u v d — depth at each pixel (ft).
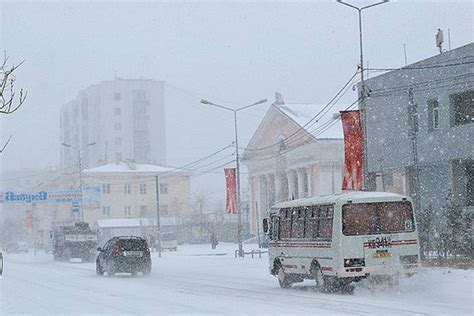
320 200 73.72
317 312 54.08
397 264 69.87
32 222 325.42
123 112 493.77
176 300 67.10
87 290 82.84
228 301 65.21
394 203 70.79
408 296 66.44
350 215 69.56
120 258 110.83
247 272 114.42
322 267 72.13
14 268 152.35
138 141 492.95
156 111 502.38
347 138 117.70
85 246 194.59
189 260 163.43
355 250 69.00
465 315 50.80
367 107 160.45
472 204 137.59
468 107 134.62
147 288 84.28
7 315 57.16
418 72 145.07
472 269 93.61
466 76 132.57
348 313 52.80
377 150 157.69
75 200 239.30
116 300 68.28
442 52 143.74
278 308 57.82
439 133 139.54
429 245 111.86
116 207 358.84
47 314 57.00
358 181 116.78
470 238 109.91
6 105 52.44
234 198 182.80
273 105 260.01
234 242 318.24
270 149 267.39
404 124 149.28
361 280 70.59
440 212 142.20
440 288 72.69
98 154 493.77
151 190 365.20
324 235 72.08
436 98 140.46
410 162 146.92
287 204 81.30
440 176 145.89
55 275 120.67
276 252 82.84
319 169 236.22
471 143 132.05
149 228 335.26
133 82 496.23
